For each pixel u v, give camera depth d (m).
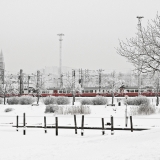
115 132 25.70
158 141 15.24
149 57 19.30
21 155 14.38
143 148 13.48
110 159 11.49
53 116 38.81
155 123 31.09
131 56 19.69
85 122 33.59
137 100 51.06
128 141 16.83
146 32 19.72
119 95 74.69
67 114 41.62
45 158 13.10
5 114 46.25
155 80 53.03
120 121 33.22
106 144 16.34
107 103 54.22
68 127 25.22
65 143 18.95
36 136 23.75
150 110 38.97
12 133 25.72
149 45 19.41
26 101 59.06
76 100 66.31
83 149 15.12
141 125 29.27
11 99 60.16
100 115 40.31
